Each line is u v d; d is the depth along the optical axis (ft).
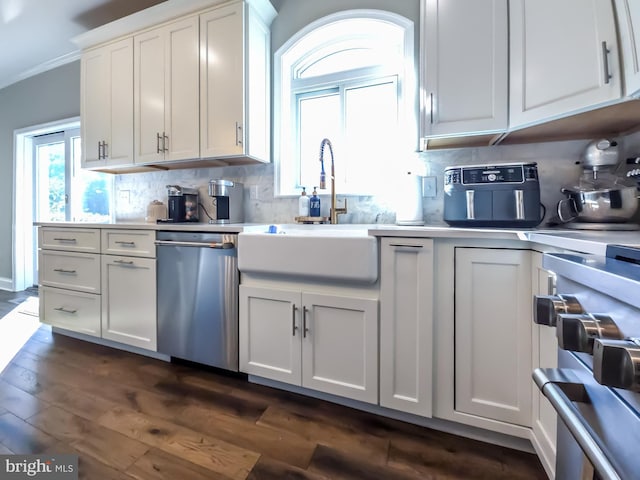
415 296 3.98
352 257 4.18
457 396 3.89
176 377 5.57
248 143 6.31
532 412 3.56
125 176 9.02
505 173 4.39
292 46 6.84
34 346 6.93
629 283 1.21
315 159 7.18
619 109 3.57
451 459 3.68
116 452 3.74
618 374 1.14
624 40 3.17
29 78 10.98
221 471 3.48
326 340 4.51
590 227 3.82
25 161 11.54
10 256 11.78
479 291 3.76
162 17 6.81
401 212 5.60
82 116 7.98
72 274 7.03
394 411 4.42
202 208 8.00
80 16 8.02
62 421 4.30
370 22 6.21
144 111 7.16
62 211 11.23
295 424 4.29
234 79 6.24
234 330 5.24
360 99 6.75
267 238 4.74
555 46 3.79
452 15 4.70
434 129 4.83
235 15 6.20
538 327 3.44
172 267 5.76
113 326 6.50
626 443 1.24
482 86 4.56
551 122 4.07
